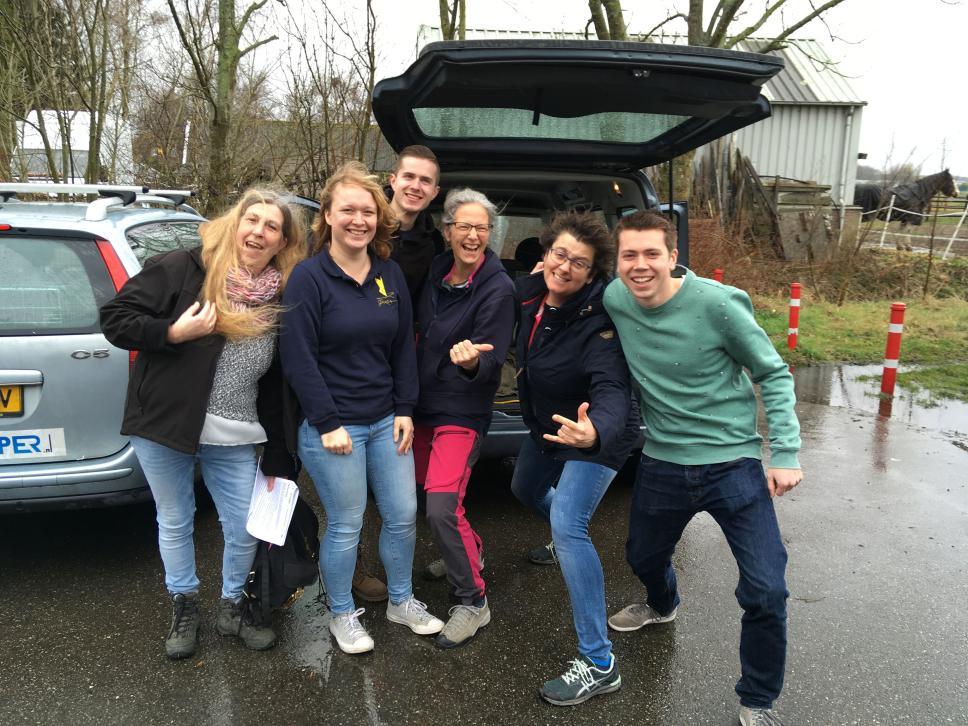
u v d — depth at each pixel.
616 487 4.62
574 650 2.91
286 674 2.74
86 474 3.22
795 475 2.30
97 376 3.24
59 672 2.73
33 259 3.26
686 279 2.43
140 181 8.93
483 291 2.88
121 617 3.10
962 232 19.80
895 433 5.98
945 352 9.16
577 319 2.67
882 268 13.83
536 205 5.59
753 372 2.43
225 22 7.24
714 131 3.90
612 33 9.92
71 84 7.42
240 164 8.95
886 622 3.11
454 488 2.91
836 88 17.97
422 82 3.36
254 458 2.89
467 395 2.95
